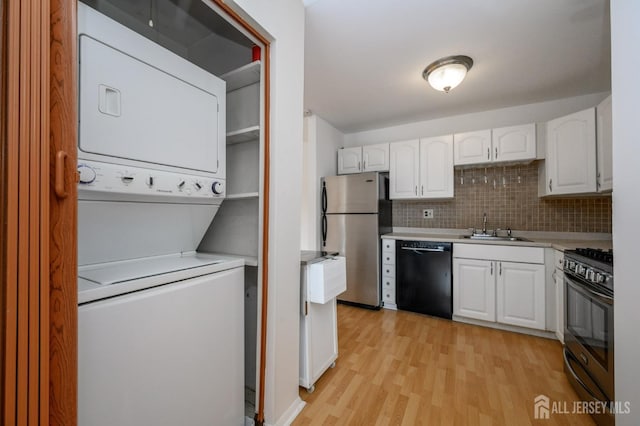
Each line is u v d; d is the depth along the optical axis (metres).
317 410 1.51
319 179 3.48
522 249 2.48
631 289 1.00
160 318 0.96
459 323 2.76
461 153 3.02
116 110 0.90
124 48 0.93
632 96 0.99
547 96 2.80
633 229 0.99
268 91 1.32
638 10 0.96
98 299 0.80
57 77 0.63
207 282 1.15
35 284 0.59
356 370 1.90
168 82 1.08
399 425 1.40
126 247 1.15
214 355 1.17
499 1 1.55
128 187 0.94
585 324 1.57
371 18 1.70
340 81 2.53
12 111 0.55
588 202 2.70
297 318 1.52
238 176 1.62
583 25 1.74
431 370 1.90
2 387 0.55
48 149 0.60
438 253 2.88
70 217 0.66
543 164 2.71
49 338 0.62
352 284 3.31
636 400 0.97
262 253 1.34
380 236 3.23
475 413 1.48
